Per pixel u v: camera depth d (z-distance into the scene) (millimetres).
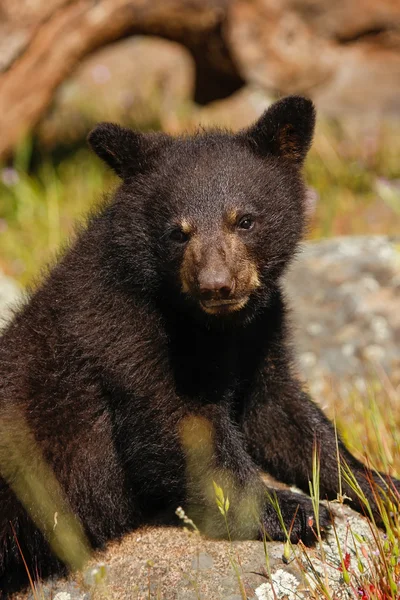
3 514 8805
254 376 9602
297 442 9570
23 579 8820
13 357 9211
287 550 7906
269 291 9375
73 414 8992
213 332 8984
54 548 8750
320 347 13766
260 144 9562
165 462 8734
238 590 7789
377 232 19219
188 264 8742
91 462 9055
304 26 22000
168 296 8953
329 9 21750
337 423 10992
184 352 8828
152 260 8977
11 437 8867
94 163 21734
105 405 9047
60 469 8938
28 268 17719
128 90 27250
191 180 9062
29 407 8977
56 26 19938
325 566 7723
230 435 8875
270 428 9688
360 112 22969
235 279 8695
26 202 19859
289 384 9688
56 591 8500
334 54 22297
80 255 9234
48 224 19156
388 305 14266
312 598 7531
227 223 8898
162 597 7875
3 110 20281
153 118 24453
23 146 20828
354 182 21078
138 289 8930
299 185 9672
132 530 9109
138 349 8719
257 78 22609
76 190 20812
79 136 23828
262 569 7996
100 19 20219
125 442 8977
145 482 9078
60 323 9039
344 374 13258
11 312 10734
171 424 8656
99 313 8836
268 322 9562
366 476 9000
